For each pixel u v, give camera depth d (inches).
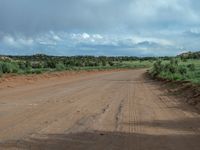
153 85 1248.2
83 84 1264.8
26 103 670.5
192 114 542.0
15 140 354.6
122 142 351.6
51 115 524.7
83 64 3580.2
